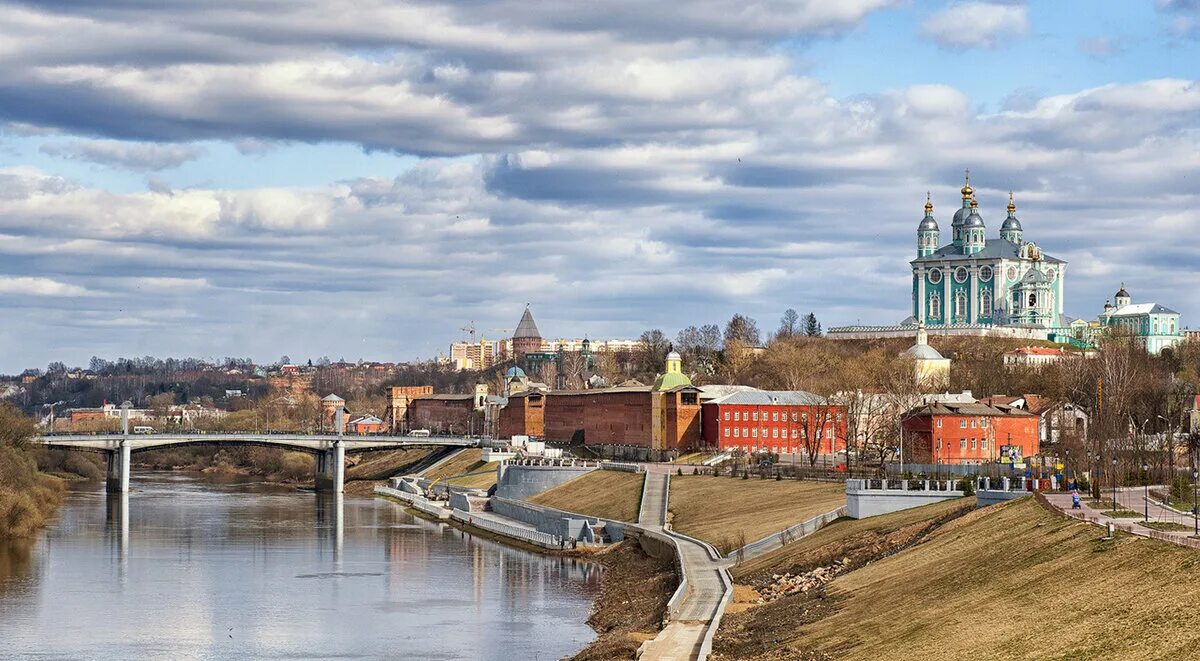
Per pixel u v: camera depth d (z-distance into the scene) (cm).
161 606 18662
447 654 15612
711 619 15038
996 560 14088
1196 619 10450
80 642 16275
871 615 13688
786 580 16738
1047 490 19012
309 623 17500
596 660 14200
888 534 17475
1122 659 10312
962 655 11525
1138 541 12756
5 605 18675
